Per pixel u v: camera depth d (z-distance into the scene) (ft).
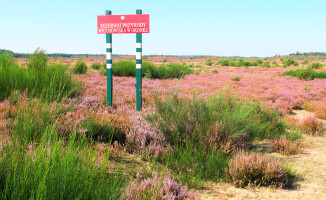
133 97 29.60
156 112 16.99
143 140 14.46
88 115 17.51
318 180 12.51
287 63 219.41
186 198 8.73
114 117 18.16
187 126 15.67
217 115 15.92
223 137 15.31
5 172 7.04
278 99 38.06
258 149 17.33
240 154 14.30
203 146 14.78
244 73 118.52
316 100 42.80
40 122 10.90
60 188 6.31
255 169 11.89
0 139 9.89
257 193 10.88
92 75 61.41
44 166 6.78
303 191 11.26
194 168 12.39
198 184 11.30
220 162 12.98
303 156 16.17
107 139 15.55
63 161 7.00
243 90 47.06
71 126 14.35
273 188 11.51
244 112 16.58
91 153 8.02
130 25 23.75
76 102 22.33
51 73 25.32
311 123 22.71
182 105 16.78
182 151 14.39
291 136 20.11
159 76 71.00
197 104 16.67
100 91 32.35
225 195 10.48
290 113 32.71
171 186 9.16
